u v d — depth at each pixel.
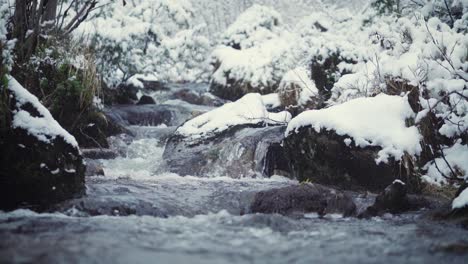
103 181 6.89
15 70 8.51
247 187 6.88
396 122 7.17
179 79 21.38
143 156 9.61
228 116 9.59
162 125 12.75
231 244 4.07
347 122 7.21
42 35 9.23
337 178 7.29
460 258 3.74
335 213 5.76
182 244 4.00
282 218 5.14
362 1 24.03
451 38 8.24
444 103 7.28
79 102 9.17
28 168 5.46
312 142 7.50
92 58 9.94
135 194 6.05
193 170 8.60
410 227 5.04
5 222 4.73
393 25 10.73
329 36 12.75
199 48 16.80
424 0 11.88
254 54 16.50
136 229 4.54
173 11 15.72
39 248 3.71
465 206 5.24
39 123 5.63
